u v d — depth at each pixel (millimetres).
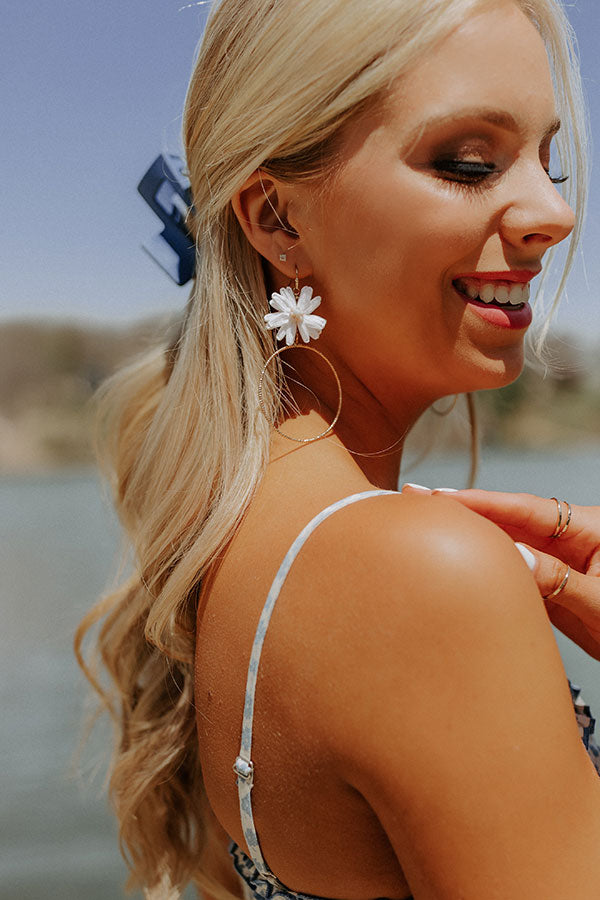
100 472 1819
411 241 1118
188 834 1638
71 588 14867
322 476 1118
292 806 991
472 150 1106
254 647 1014
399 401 1326
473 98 1085
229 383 1246
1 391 68250
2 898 4875
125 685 1672
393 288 1152
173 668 1637
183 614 1299
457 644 857
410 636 872
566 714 883
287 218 1229
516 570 903
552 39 1410
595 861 842
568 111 1460
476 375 1191
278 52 1146
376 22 1076
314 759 950
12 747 7332
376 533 928
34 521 28422
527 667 866
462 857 845
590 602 1146
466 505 1238
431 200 1100
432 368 1211
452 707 854
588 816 859
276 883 1087
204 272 1315
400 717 872
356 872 995
